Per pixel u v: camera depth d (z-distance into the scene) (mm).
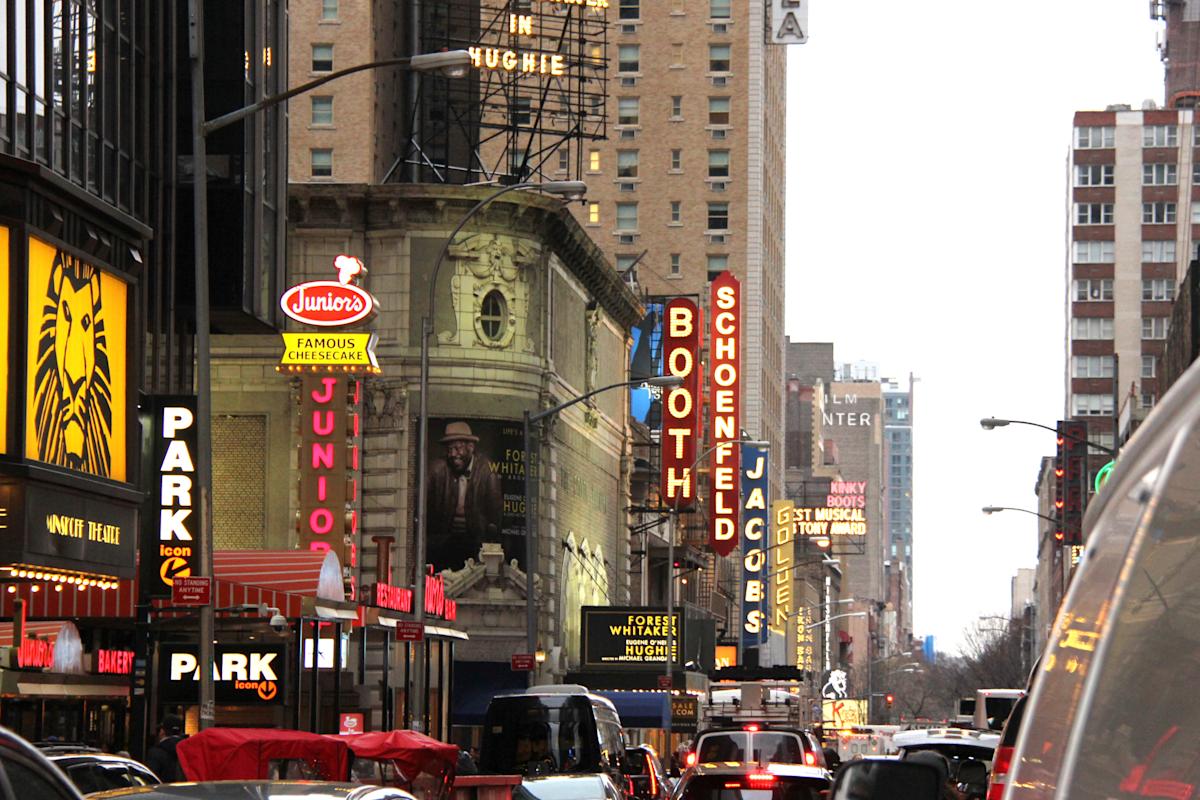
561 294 101750
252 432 91250
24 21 45406
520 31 106312
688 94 177125
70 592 47031
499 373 93000
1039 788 4395
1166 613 3961
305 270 92625
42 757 8766
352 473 79688
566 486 103188
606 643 97375
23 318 39719
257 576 51062
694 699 95000
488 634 91812
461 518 91688
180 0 65188
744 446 158375
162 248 63219
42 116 46812
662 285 175750
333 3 114125
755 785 25562
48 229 41969
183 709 55812
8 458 39219
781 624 185625
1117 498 4305
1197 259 126500
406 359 92000
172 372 63281
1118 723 4000
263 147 69500
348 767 26656
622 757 50312
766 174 184750
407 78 125250
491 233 93438
